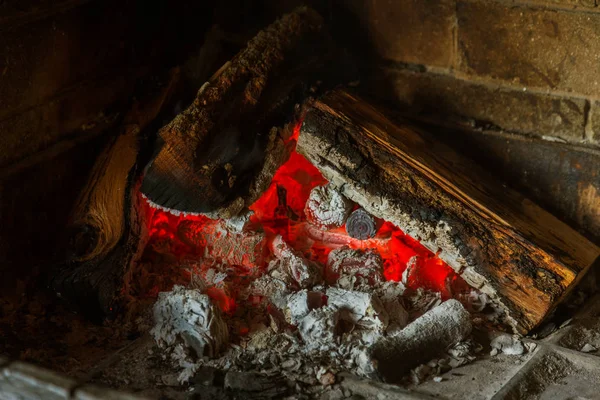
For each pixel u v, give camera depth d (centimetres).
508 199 139
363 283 134
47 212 139
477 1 141
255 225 137
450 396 120
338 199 136
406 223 133
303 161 144
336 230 140
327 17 151
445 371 124
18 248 135
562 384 123
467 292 135
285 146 137
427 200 132
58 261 133
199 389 121
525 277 129
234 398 120
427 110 148
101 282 131
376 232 137
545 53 139
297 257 135
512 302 130
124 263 133
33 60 134
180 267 138
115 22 144
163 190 131
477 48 143
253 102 136
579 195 141
